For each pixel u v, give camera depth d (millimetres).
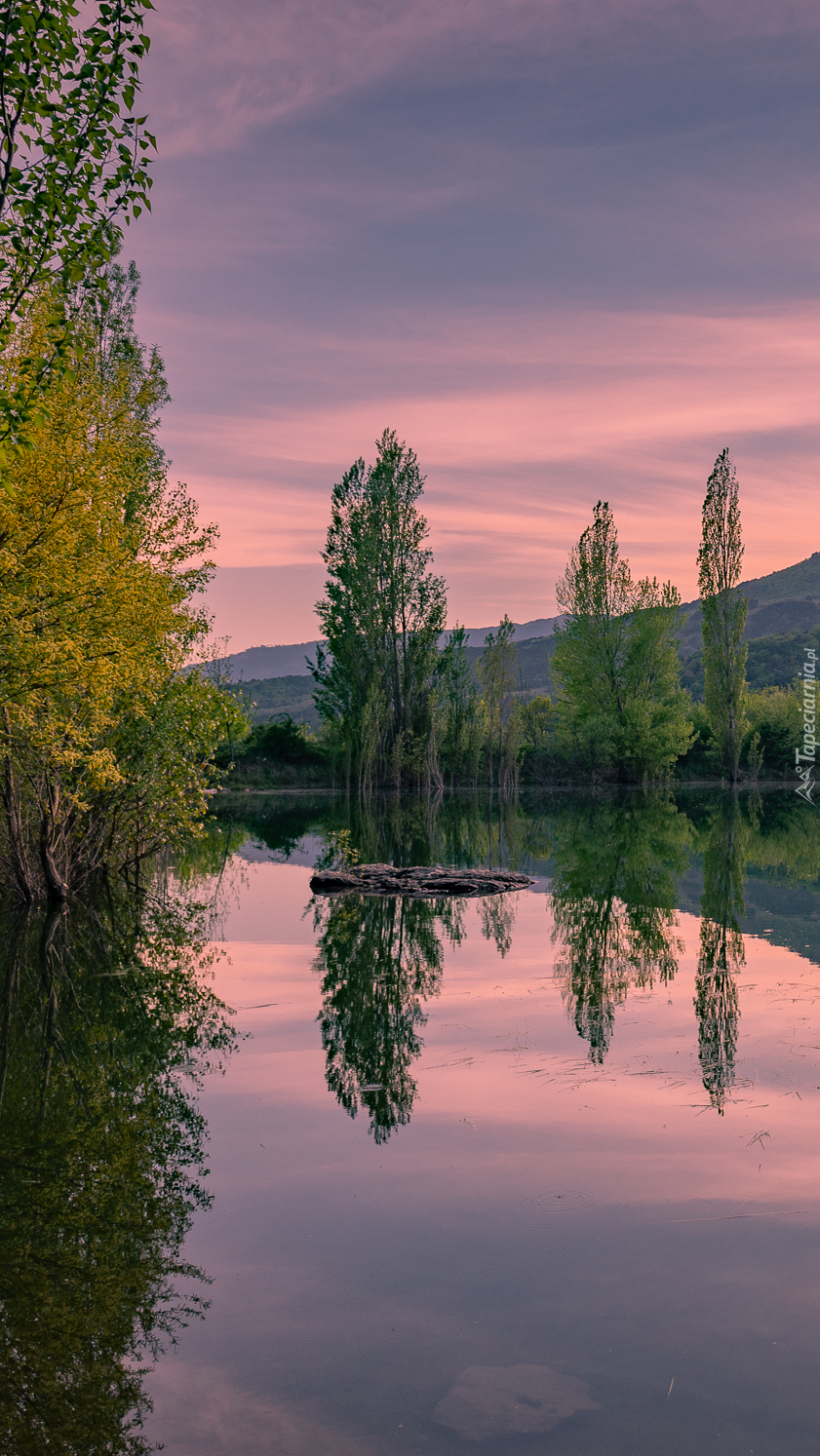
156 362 17641
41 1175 6254
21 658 11234
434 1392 4012
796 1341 4363
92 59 7445
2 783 16562
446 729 65312
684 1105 7430
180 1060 8695
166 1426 3812
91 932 15039
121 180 7926
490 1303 4691
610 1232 5410
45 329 11180
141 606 13062
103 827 18406
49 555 11336
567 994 11102
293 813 45719
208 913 17125
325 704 59375
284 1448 3678
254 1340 4426
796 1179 6074
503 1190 5949
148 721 16953
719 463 64625
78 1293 4832
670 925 15766
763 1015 10133
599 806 49531
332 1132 6949
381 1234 5430
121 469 14047
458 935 15000
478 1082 8039
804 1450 3621
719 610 66250
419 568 59562
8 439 8203
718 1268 5004
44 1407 3979
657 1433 3744
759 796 58031
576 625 65875
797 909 17312
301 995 11156
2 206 7676
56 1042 9312
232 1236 5414
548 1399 3963
